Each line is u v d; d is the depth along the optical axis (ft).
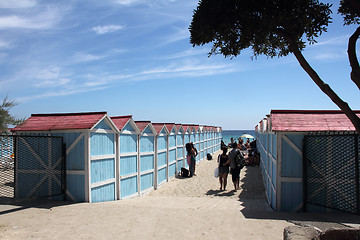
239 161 37.99
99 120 26.32
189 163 50.72
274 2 14.42
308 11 15.78
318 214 21.66
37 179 26.68
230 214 21.34
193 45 15.98
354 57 12.53
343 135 20.10
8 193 28.55
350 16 16.70
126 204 25.71
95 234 16.44
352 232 12.18
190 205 26.86
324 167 22.29
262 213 22.00
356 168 19.60
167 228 17.67
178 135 53.72
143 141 36.94
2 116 17.84
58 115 29.01
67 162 26.07
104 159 27.89
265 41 15.76
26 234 16.15
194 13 15.40
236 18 14.69
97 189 26.73
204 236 16.35
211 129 94.22
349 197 21.17
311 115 24.73
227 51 16.14
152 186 39.73
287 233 12.11
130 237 16.06
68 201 25.67
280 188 23.43
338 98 12.63
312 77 13.30
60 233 16.48
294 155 23.32
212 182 45.16
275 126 23.40
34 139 26.78
